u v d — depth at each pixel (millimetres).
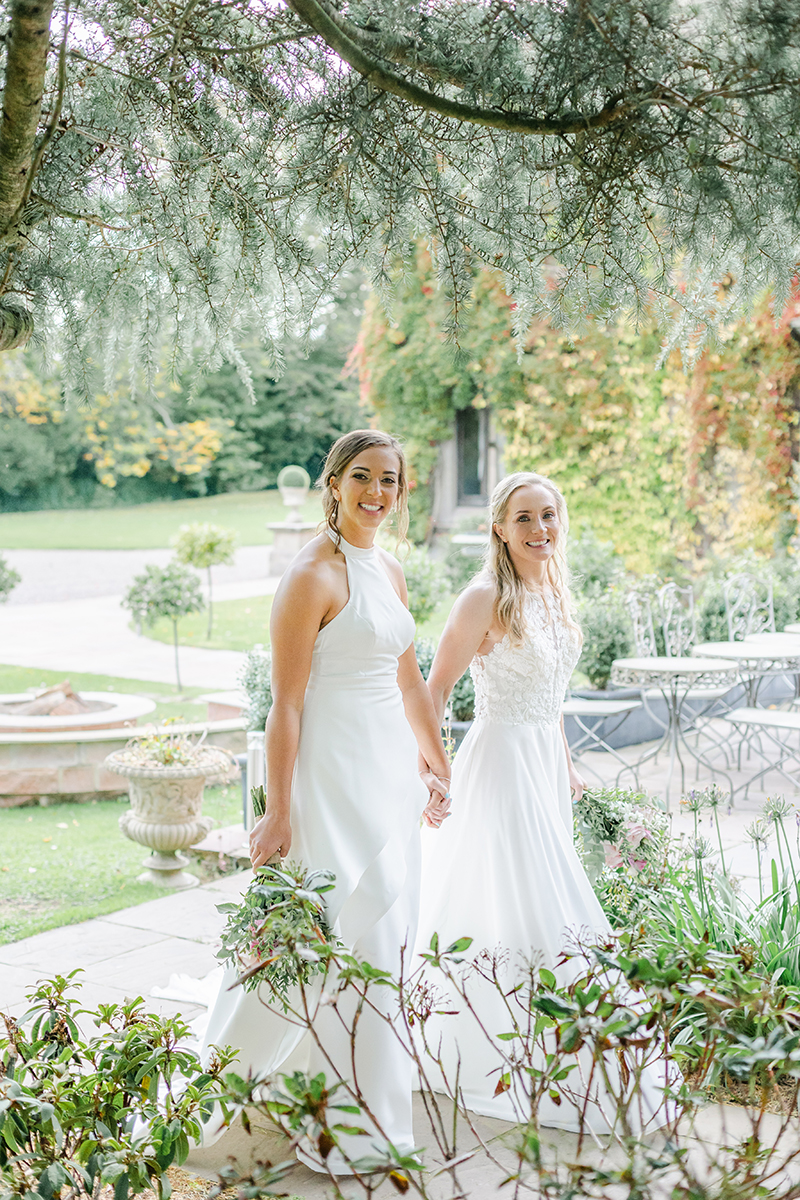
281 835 2764
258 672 6121
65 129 2465
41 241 2811
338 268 2688
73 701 7785
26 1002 3842
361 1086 2666
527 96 2225
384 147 2484
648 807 3842
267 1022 2752
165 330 3164
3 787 7008
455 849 3213
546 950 3002
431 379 11992
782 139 2150
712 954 2043
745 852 5438
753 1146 1903
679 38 2078
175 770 5266
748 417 10156
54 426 27969
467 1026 3043
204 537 13336
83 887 5336
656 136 2223
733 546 10359
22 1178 2117
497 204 2492
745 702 9102
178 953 4402
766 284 2613
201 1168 2689
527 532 3234
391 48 2168
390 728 2910
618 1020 1830
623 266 2512
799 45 2006
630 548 10555
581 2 2043
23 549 23609
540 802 3160
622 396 10352
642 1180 1702
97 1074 2381
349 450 2902
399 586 3107
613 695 8062
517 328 2707
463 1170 2637
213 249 2730
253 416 30938
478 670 3281
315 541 2938
